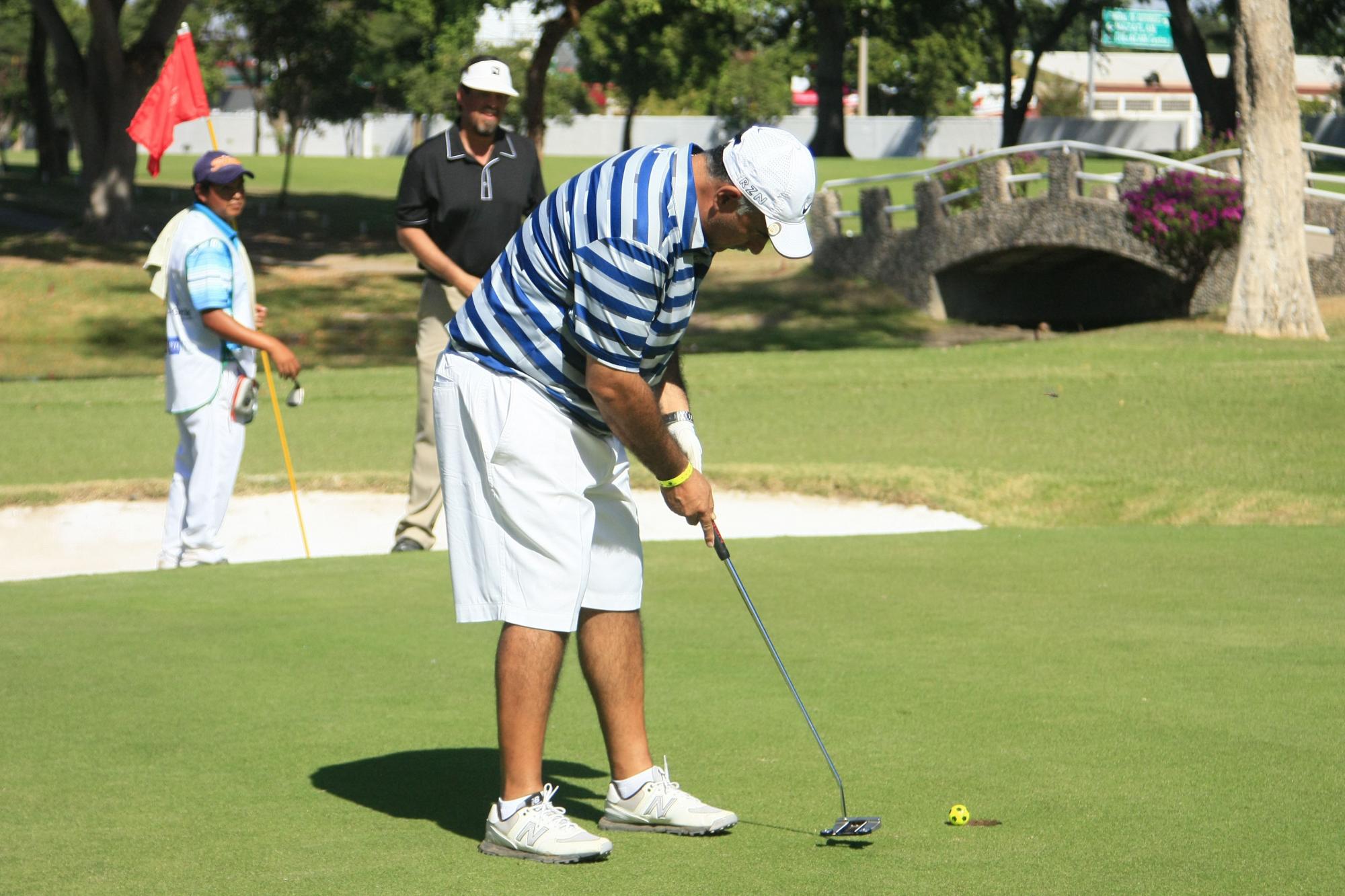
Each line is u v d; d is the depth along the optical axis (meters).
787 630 9.53
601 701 5.97
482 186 13.52
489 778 6.56
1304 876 5.15
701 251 5.42
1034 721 7.30
